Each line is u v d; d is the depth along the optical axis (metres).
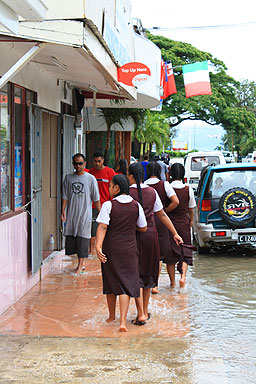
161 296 7.70
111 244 6.13
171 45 45.56
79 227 9.08
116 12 8.02
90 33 5.75
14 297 7.16
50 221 10.15
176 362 4.94
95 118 21.20
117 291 6.11
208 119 48.66
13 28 4.92
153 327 6.22
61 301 7.33
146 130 32.28
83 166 9.09
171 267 8.23
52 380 4.46
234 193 10.27
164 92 19.34
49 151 10.09
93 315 6.69
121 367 4.78
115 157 23.44
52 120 10.05
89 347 5.35
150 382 4.45
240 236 10.41
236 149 86.38
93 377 4.54
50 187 10.09
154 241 6.57
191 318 6.59
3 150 6.71
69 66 7.63
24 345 5.39
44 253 9.78
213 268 9.68
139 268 6.48
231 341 5.66
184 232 8.10
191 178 21.69
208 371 4.72
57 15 5.38
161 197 7.89
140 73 8.16
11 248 6.95
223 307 7.10
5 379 4.48
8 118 6.95
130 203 6.18
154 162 8.04
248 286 8.30
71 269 9.51
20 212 7.46
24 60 5.37
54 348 5.30
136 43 14.37
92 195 9.22
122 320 6.07
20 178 7.54
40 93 8.68
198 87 19.06
